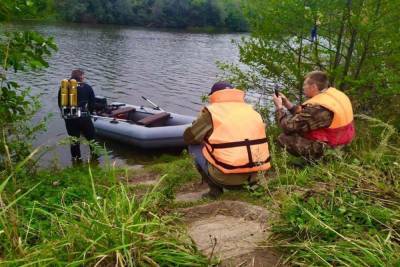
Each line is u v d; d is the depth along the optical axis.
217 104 3.93
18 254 2.30
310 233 2.59
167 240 2.46
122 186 3.01
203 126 3.92
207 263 2.38
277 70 7.33
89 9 53.75
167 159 9.22
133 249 2.32
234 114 3.84
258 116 3.90
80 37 35.69
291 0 6.61
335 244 2.41
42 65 4.42
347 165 3.49
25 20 4.44
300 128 4.45
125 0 56.84
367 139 5.65
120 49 29.88
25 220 2.84
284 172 4.69
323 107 4.39
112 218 2.59
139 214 2.58
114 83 18.67
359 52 6.63
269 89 7.67
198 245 2.73
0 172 4.00
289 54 7.17
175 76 21.08
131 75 20.70
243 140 3.75
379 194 2.99
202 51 31.66
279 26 6.97
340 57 6.92
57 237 2.54
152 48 31.83
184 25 59.09
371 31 6.17
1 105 4.57
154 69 22.75
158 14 57.94
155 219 2.66
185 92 17.83
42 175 4.56
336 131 4.45
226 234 2.90
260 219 3.15
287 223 2.73
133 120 11.30
